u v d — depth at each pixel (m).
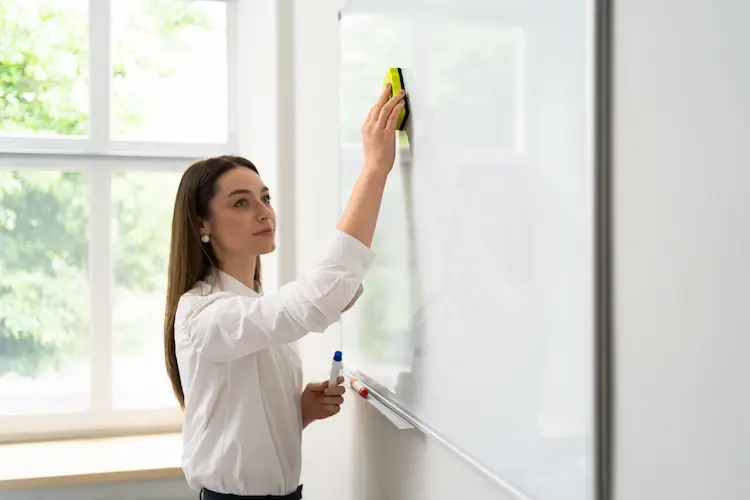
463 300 0.85
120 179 2.39
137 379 2.41
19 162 2.29
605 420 0.59
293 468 1.31
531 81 0.68
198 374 1.25
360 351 1.33
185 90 2.48
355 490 1.43
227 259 1.35
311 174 1.79
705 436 0.49
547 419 0.67
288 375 1.34
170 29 2.46
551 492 0.66
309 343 1.83
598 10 0.57
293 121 2.03
